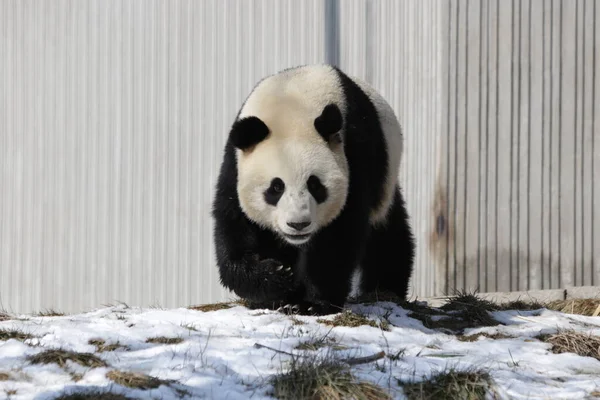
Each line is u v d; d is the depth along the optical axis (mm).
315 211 21562
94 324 19984
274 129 22359
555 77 37562
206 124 40250
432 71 38219
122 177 41062
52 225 41812
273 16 39594
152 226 40781
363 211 23625
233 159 23250
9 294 42312
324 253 23438
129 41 41031
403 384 16734
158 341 18641
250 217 22766
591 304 27656
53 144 41812
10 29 42344
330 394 15852
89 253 41469
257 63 39781
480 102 37969
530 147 37719
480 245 37938
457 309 23953
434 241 38281
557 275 37469
